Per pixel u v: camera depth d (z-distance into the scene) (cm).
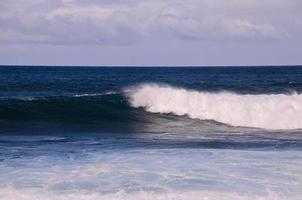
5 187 1421
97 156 1917
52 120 3094
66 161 1808
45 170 1650
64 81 8900
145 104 3447
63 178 1539
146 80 9319
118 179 1532
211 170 1662
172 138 2498
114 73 15150
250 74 13438
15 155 1931
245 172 1638
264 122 3127
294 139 2473
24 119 3080
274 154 1977
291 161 1825
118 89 6288
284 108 3225
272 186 1467
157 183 1488
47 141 2370
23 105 3312
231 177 1569
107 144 2270
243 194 1382
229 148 2148
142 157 1895
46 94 5528
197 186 1459
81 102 3447
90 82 8500
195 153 1991
